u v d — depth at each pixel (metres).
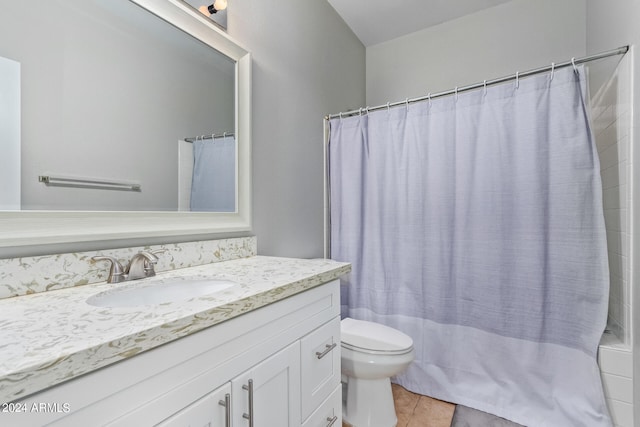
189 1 1.22
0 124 0.77
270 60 1.63
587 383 1.36
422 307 1.76
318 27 2.07
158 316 0.60
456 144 1.66
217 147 1.32
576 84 1.39
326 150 2.10
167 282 0.99
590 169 1.37
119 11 1.01
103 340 0.49
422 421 1.51
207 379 0.66
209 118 1.29
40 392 0.43
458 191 1.65
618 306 1.43
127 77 1.03
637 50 1.23
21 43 0.81
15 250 0.78
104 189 0.97
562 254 1.43
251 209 1.47
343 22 2.40
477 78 2.35
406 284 1.80
